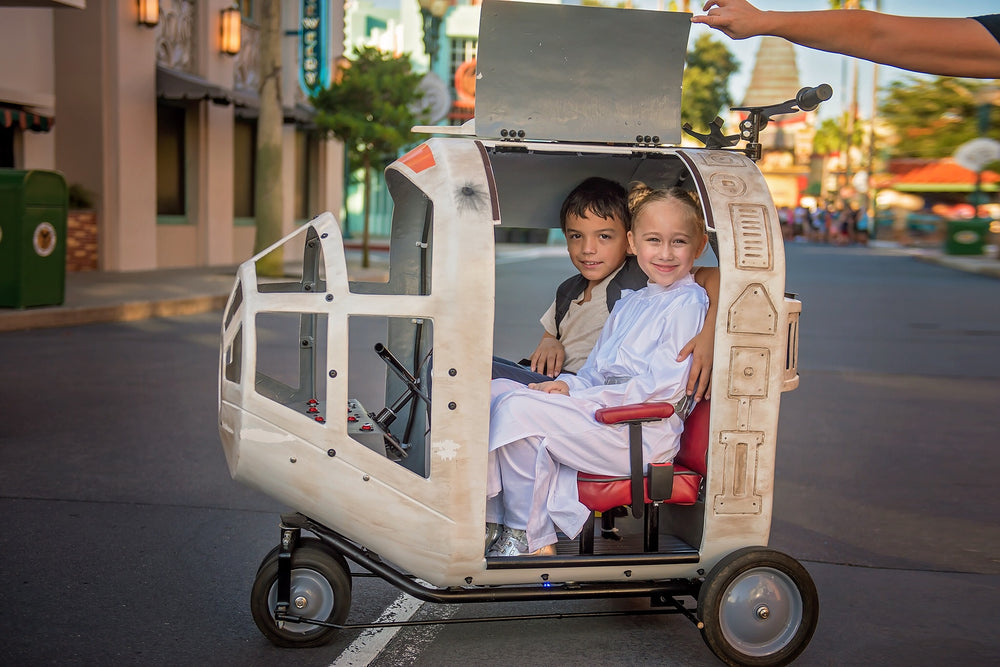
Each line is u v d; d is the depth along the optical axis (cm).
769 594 333
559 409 334
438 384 308
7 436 625
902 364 1066
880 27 203
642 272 403
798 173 7294
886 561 454
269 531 466
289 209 2334
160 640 345
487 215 307
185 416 693
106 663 325
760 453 331
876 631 373
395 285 389
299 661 331
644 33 351
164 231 1883
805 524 506
